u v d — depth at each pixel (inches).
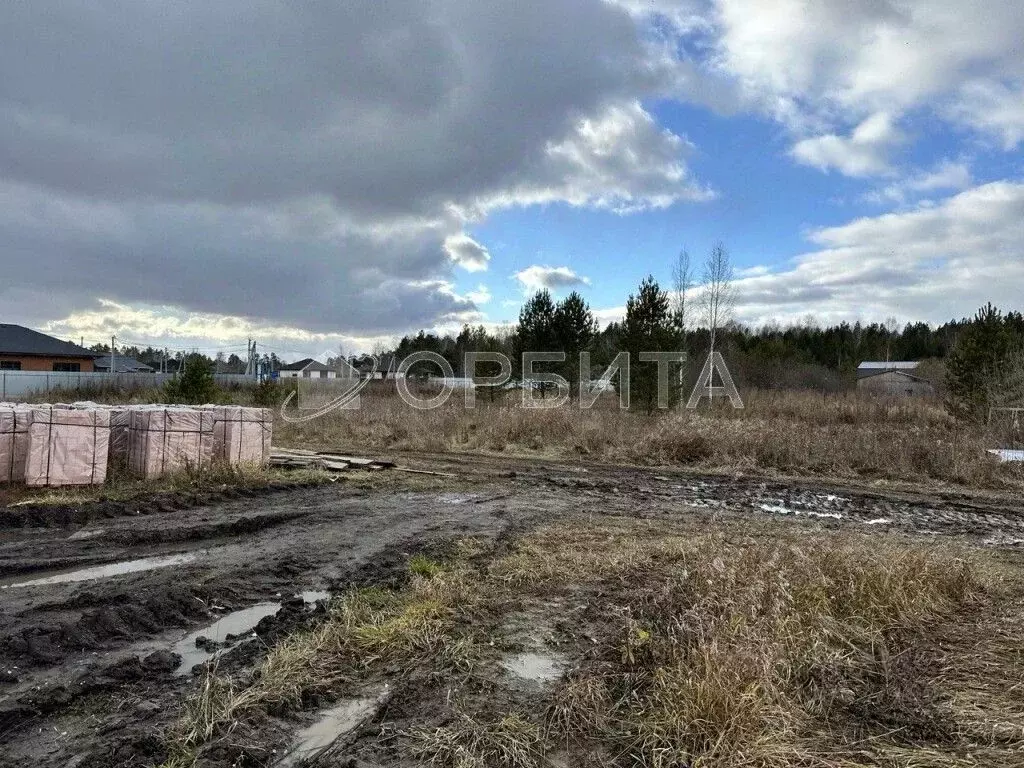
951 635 183.0
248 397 996.6
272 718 137.2
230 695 140.5
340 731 133.8
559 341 946.7
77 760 119.4
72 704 139.6
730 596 181.3
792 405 954.7
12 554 246.5
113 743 124.3
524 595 217.9
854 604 193.0
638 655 164.2
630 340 774.5
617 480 472.1
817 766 117.7
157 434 374.9
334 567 245.1
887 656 163.5
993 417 675.4
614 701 146.0
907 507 402.0
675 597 194.2
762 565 202.2
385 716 140.1
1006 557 282.8
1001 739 128.3
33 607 191.9
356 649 168.6
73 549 255.9
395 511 346.0
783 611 177.5
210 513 321.7
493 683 155.1
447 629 185.8
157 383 1221.7
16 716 132.2
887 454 518.6
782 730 127.6
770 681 140.5
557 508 368.2
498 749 127.0
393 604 202.4
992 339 715.4
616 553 266.4
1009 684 151.6
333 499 373.1
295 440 661.3
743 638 153.4
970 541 319.6
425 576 231.6
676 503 395.2
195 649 173.0
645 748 126.5
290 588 223.1
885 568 208.1
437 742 127.5
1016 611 202.7
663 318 783.7
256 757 122.1
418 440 633.6
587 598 214.5
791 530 321.1
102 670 153.3
